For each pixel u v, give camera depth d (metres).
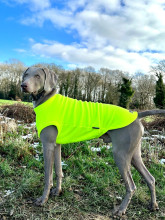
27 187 1.01
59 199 0.97
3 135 1.65
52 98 0.92
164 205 0.99
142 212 0.93
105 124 0.89
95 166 1.30
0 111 2.59
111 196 1.02
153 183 0.93
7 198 0.93
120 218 0.87
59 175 0.99
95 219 0.85
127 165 0.88
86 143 1.54
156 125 2.40
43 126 0.87
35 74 0.89
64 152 1.48
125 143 0.87
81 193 1.04
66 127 0.89
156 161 1.41
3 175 1.13
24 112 2.61
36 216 0.83
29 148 1.48
